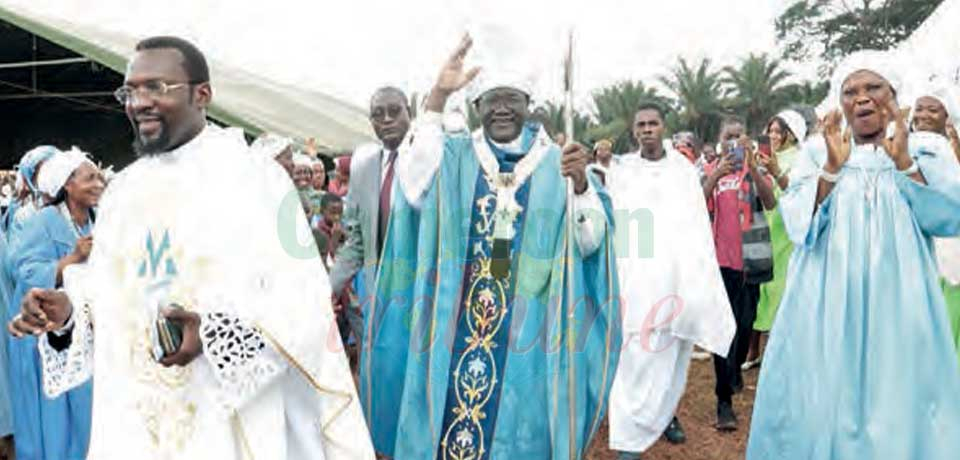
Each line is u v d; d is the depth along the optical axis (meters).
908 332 4.15
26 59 11.59
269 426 2.74
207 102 2.89
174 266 2.76
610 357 4.55
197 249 2.73
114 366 2.86
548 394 4.39
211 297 2.67
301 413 2.90
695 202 5.84
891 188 4.32
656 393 5.59
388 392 4.65
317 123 11.62
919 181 4.26
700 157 11.61
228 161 2.83
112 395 2.85
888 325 4.18
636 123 5.95
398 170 4.60
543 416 4.43
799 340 4.48
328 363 2.81
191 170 2.81
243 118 10.36
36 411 5.20
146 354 2.80
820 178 4.43
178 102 2.78
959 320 5.48
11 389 5.62
